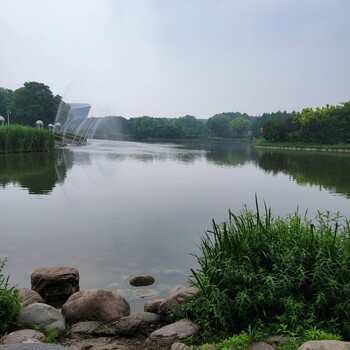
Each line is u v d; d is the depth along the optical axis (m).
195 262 5.77
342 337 3.32
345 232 4.28
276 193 12.35
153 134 92.25
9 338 3.29
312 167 22.56
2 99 73.75
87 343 3.49
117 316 4.01
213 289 3.71
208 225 7.97
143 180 15.33
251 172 19.27
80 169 18.83
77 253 6.14
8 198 10.86
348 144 54.09
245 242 3.96
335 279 3.55
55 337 3.59
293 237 4.03
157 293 4.73
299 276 3.58
